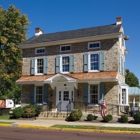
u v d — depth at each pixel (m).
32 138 11.16
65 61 24.34
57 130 15.08
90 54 23.19
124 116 18.34
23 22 34.19
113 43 22.30
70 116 19.73
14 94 38.62
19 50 33.19
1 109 24.23
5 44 32.44
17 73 33.59
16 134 12.62
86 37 22.98
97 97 22.19
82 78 22.12
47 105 23.83
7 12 33.22
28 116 22.03
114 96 21.38
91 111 21.97
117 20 25.34
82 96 22.62
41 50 25.78
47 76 24.41
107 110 21.42
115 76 20.86
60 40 24.19
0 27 31.64
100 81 21.48
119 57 22.83
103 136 12.20
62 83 23.70
